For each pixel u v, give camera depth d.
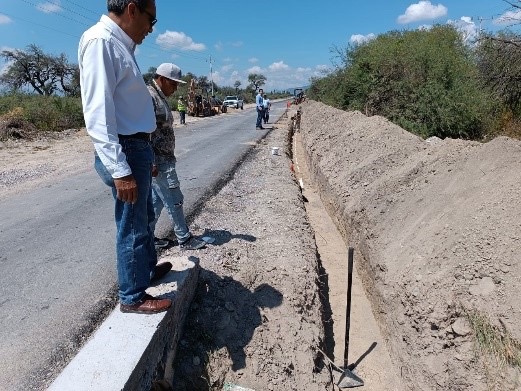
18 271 4.78
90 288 4.38
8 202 7.70
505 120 11.77
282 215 6.68
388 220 5.36
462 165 5.03
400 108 13.15
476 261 3.57
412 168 5.96
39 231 6.09
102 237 5.79
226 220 6.38
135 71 2.68
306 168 12.80
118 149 2.54
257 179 9.39
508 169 4.30
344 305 5.11
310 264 5.02
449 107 11.62
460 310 3.37
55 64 45.19
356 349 4.36
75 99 23.58
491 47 12.16
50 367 3.23
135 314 3.02
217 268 4.47
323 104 20.17
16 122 17.41
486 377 2.97
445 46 14.00
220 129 21.17
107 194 8.09
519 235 3.49
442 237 4.16
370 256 5.16
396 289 4.20
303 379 3.63
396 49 14.45
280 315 4.02
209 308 3.84
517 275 3.25
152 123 2.87
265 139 16.77
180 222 4.89
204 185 8.77
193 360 3.42
